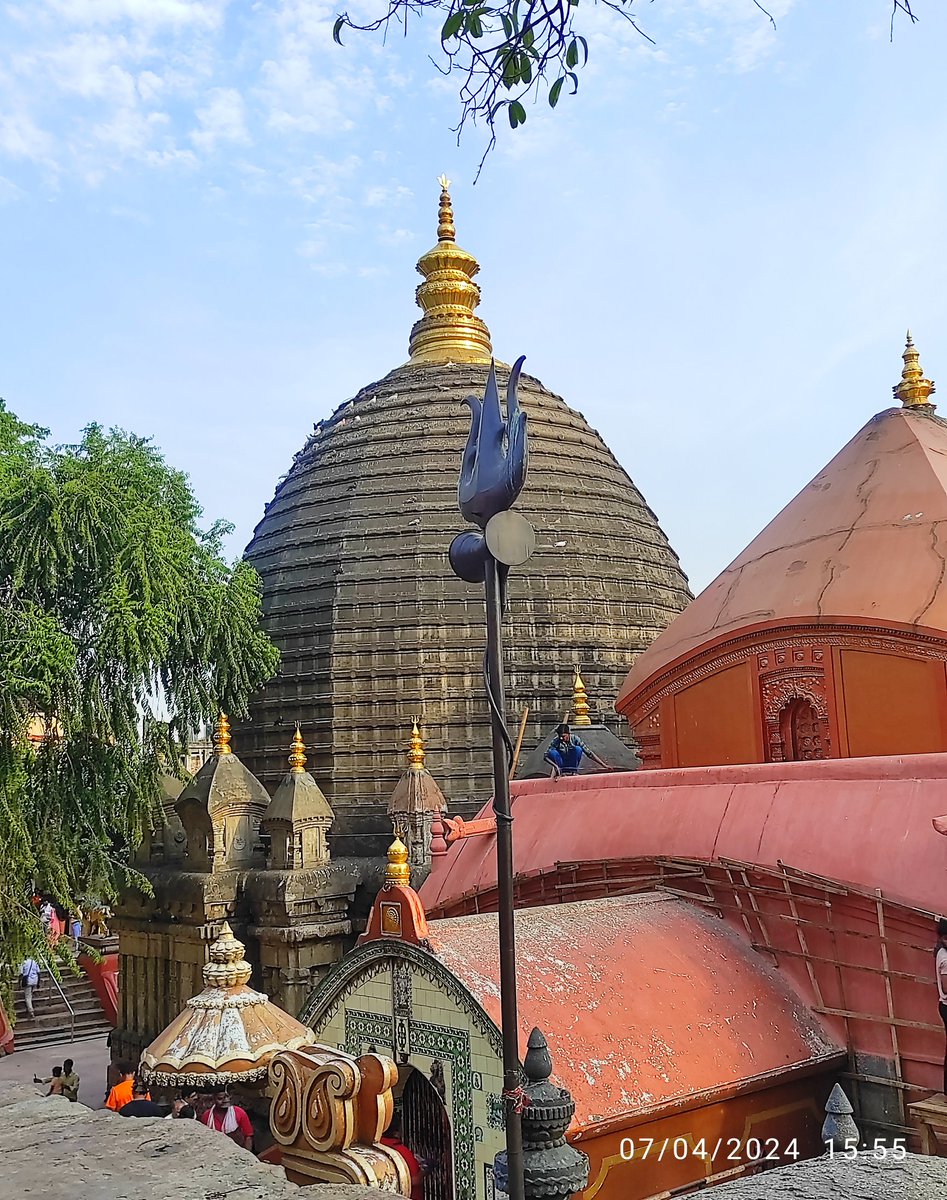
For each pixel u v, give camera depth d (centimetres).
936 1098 1075
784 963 1270
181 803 2664
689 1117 1064
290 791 2592
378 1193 385
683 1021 1142
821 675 1562
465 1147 1097
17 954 2039
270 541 3538
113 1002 3269
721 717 1716
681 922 1322
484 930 1254
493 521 565
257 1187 388
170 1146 433
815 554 1673
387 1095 952
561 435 3700
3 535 1988
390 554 3262
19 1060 2908
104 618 2002
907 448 1733
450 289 3972
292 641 3253
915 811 1202
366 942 1253
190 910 2566
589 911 1324
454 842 1781
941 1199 373
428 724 3088
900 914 1141
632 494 3775
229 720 3366
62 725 2052
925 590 1480
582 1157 605
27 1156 424
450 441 3481
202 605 2350
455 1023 1119
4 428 2273
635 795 1562
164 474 2492
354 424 3672
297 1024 1282
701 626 1772
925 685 1442
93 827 2153
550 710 3156
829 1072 1181
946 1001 1057
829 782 1320
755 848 1316
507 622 3203
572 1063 1038
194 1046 1225
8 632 1902
